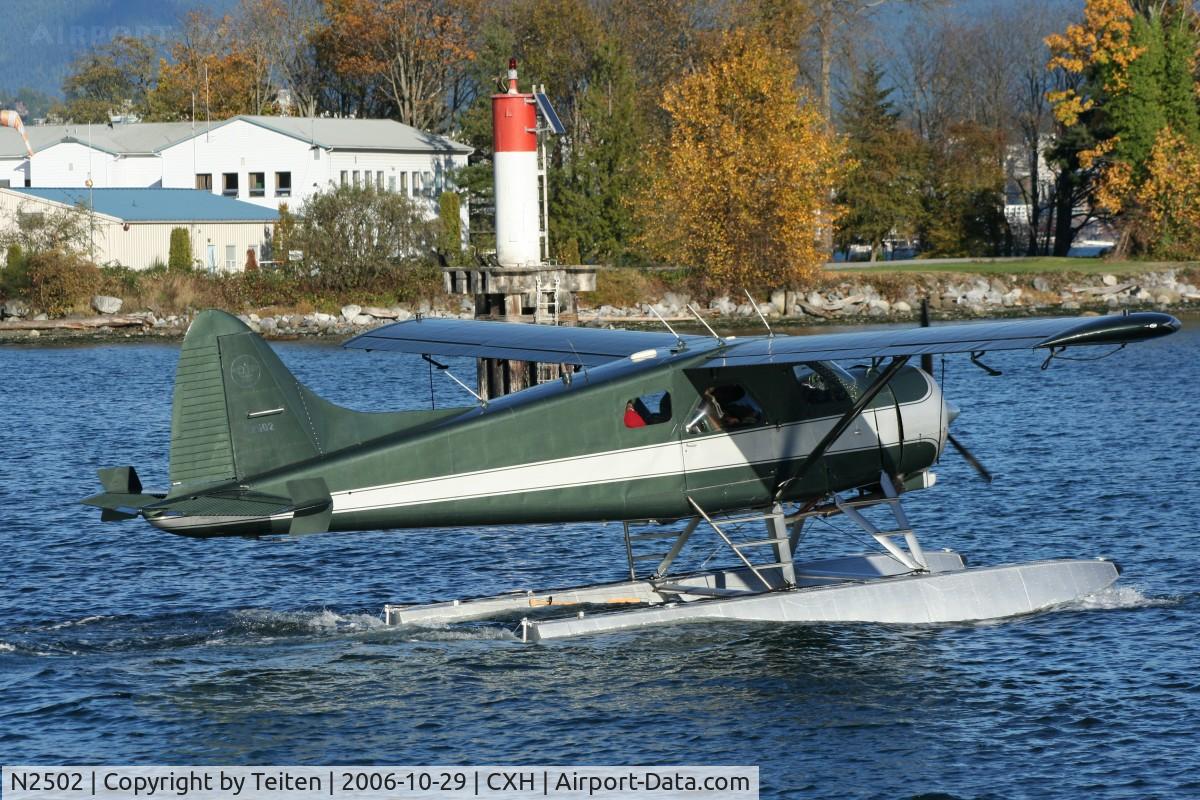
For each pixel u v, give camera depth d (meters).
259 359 43.53
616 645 46.03
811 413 47.81
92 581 57.00
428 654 45.53
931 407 49.31
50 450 95.69
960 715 39.62
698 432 46.75
